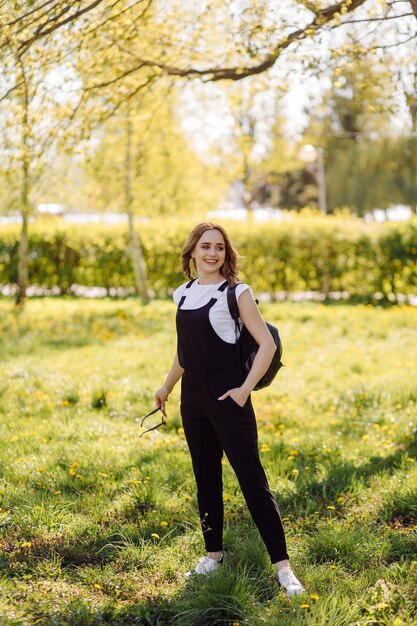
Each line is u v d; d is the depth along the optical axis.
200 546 4.16
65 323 13.10
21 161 6.88
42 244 18.98
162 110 9.34
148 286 18.53
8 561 3.89
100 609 3.46
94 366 9.11
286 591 3.58
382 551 4.05
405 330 11.98
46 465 5.30
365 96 7.82
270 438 6.14
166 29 6.82
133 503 4.68
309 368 9.27
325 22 5.84
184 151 19.62
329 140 41.16
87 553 4.04
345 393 7.59
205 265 3.66
